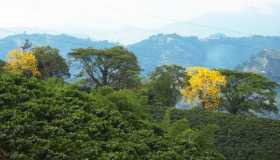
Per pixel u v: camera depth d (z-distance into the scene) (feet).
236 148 245.65
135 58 363.35
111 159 96.27
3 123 98.27
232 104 341.62
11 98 109.50
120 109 136.36
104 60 348.59
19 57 320.09
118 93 138.72
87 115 113.80
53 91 127.34
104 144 103.19
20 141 91.04
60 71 353.72
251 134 258.37
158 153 108.68
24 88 120.37
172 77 344.90
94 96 132.16
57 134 100.32
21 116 102.63
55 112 110.83
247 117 280.51
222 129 263.70
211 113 285.84
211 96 335.88
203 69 339.98
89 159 95.35
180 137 132.77
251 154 241.35
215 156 125.29
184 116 279.08
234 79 345.31
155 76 349.61
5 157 87.51
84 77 355.77
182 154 115.34
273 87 354.74
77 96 127.44
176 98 349.20
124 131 116.16
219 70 350.64
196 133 134.21
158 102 305.73
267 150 242.78
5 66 310.24
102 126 111.24
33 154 89.15
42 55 345.92
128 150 103.30
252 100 345.92
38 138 94.07
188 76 347.97
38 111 108.17
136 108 140.46
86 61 351.25
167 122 152.25
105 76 355.15
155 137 118.73
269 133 257.55
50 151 90.89
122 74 356.59
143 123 126.82
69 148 95.96
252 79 346.33
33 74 313.94
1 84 115.85
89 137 103.60
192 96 340.59
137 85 357.61
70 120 108.99
